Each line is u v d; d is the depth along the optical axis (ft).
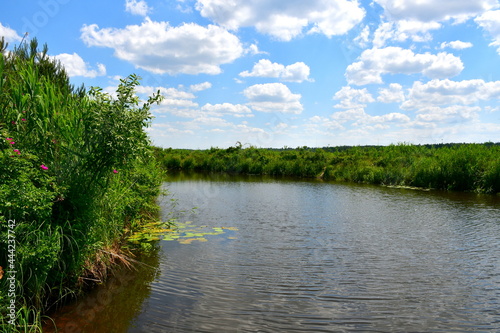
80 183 15.21
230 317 13.46
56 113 15.44
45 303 13.42
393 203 42.45
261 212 35.88
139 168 27.66
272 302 14.84
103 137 15.08
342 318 13.57
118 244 20.72
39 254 11.59
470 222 31.30
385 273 18.44
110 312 13.52
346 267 19.33
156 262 19.54
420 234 26.78
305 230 27.96
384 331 12.66
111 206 18.83
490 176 53.01
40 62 23.77
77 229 14.44
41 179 12.60
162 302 14.56
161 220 30.89
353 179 75.92
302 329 12.69
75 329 12.15
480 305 14.80
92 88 15.28
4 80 14.10
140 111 16.07
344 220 32.09
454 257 21.17
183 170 114.21
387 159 77.20
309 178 84.53
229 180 76.38
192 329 12.49
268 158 104.17
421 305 14.75
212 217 32.96
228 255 21.13
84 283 15.64
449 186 57.62
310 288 16.37
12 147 12.48
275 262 19.99
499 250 22.66
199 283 16.71
